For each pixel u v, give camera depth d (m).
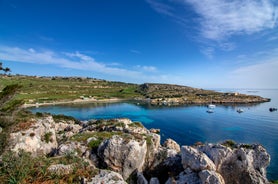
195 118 119.94
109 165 27.77
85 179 17.80
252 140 74.81
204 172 23.69
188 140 75.94
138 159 28.58
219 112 141.38
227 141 29.56
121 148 27.86
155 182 26.70
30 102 169.00
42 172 17.97
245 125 99.62
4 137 21.17
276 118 117.50
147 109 159.38
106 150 27.89
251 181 24.81
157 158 31.88
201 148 28.30
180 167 29.56
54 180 17.34
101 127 50.03
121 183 18.06
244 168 25.28
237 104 186.00
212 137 79.31
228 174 25.64
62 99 195.88
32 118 38.19
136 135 34.59
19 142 29.31
